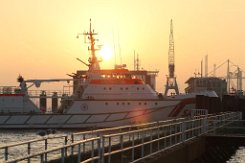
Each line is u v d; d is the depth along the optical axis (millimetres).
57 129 88062
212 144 40156
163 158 25641
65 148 16703
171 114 83875
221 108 80438
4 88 91562
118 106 84938
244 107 81562
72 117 87125
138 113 84312
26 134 82812
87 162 18562
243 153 66625
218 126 47562
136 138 30266
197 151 35750
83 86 88562
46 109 91312
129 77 85688
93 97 85875
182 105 83625
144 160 24031
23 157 13445
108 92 85500
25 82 92000
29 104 91625
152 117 84062
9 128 89438
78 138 40000
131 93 84625
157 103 84062
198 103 77125
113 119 84750
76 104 87000
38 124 89125
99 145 19344
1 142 67625
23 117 89750
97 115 85500
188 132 36969
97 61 88750
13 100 91375
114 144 26281
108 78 86062
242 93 112938
